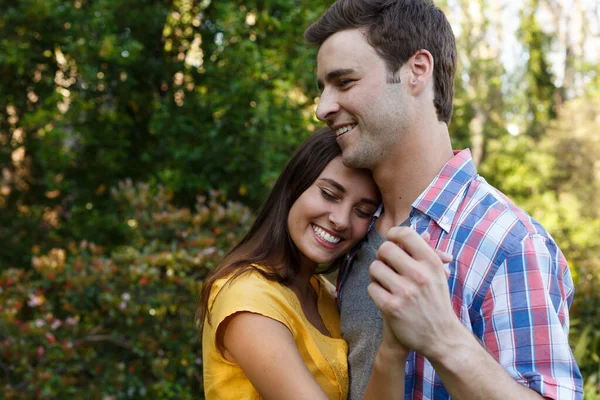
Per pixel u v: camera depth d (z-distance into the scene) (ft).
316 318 6.17
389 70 5.15
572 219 31.50
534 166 35.73
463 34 39.75
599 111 36.76
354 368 5.67
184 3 20.65
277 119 16.96
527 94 40.88
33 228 20.79
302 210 5.98
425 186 5.35
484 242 4.78
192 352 14.02
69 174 20.63
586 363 14.76
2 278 13.38
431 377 4.86
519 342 4.50
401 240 4.15
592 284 15.80
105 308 13.20
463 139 32.83
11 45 18.38
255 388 5.35
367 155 5.29
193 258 13.44
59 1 18.78
